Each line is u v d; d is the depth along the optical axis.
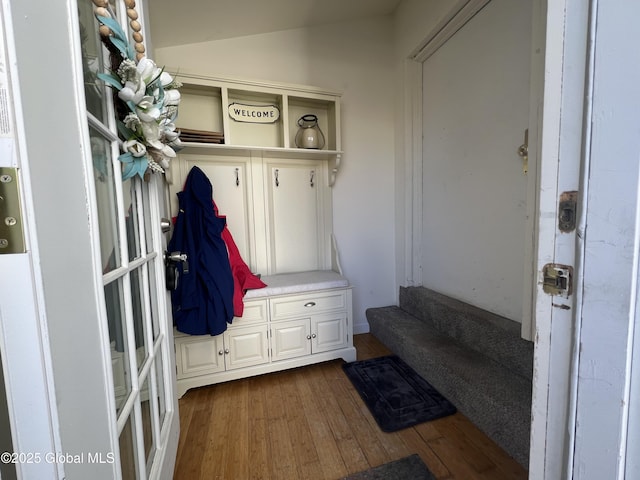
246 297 1.71
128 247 0.80
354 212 2.37
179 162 1.85
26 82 0.36
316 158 2.20
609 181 0.37
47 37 0.41
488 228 1.74
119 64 0.65
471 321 1.69
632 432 0.38
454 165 1.97
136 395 0.73
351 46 2.25
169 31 1.68
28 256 0.36
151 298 1.01
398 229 2.45
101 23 0.60
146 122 0.69
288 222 2.17
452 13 1.73
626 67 0.35
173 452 1.10
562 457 0.45
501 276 1.67
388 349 2.12
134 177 0.85
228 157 1.97
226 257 1.63
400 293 2.45
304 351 1.86
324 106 2.17
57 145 0.43
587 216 0.40
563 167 0.42
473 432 1.31
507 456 1.18
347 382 1.73
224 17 1.69
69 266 0.44
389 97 2.39
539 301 0.47
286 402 1.56
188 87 1.75
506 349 1.48
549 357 0.46
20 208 0.36
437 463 1.16
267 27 1.95
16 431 0.38
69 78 0.47
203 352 1.65
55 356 0.40
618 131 0.36
